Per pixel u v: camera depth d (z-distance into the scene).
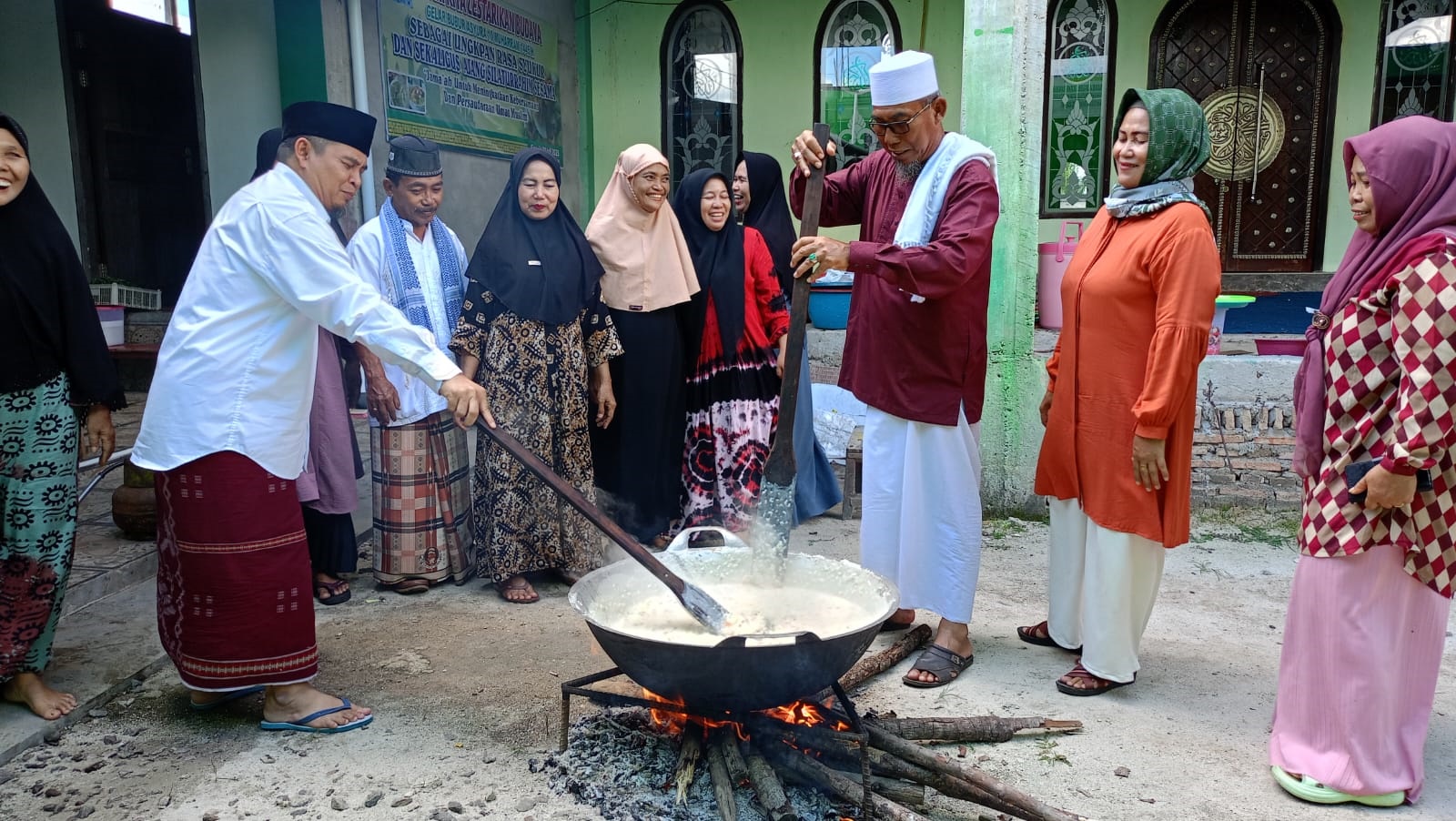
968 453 3.10
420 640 3.44
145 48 7.44
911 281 2.72
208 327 2.54
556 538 3.91
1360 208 2.31
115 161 7.34
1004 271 4.67
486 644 3.41
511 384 3.76
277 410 2.61
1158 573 2.95
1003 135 4.54
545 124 7.81
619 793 2.39
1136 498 2.82
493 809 2.38
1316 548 2.38
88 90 7.14
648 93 8.13
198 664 2.66
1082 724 2.79
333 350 3.69
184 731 2.78
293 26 5.75
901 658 3.23
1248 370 5.01
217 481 2.55
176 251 7.82
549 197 3.79
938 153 2.95
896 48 7.55
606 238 4.08
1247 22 7.11
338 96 5.79
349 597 3.86
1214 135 7.26
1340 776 2.38
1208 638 3.44
